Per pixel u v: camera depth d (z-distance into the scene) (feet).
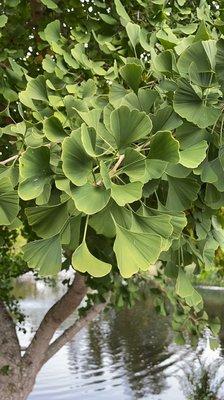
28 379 7.63
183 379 17.38
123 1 4.57
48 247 2.23
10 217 2.15
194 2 4.92
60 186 2.02
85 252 2.06
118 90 3.00
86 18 4.92
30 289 37.04
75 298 7.67
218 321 7.21
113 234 2.23
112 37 4.16
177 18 4.42
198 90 2.44
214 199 2.78
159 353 22.27
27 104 2.93
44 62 3.79
